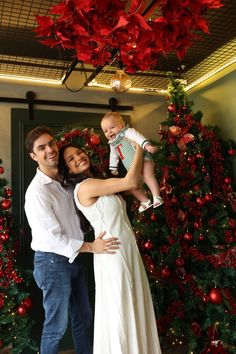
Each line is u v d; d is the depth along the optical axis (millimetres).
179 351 2883
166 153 2803
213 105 3201
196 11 1003
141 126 3498
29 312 2912
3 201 2574
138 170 1733
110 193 1750
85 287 2252
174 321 2656
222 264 2549
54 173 2162
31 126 3121
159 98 3586
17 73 3041
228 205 2781
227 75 3004
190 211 2721
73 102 3268
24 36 2434
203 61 2910
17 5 2094
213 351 2475
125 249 1729
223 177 2820
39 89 3188
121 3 972
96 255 1800
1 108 3074
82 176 1939
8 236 2494
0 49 2619
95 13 978
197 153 2764
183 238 2715
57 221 2010
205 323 2564
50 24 1039
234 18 2258
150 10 1175
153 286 2750
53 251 1963
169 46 1066
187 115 2809
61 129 3199
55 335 2043
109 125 1938
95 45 1089
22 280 2549
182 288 2734
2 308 2426
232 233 2635
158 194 1900
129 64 1139
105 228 1749
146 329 1717
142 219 2836
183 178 2777
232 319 2457
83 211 1846
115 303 1665
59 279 2045
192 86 3434
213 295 2436
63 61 2816
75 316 2248
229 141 2908
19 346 2525
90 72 3182
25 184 3041
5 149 3057
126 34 998
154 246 2867
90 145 2861
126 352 1615
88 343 2270
